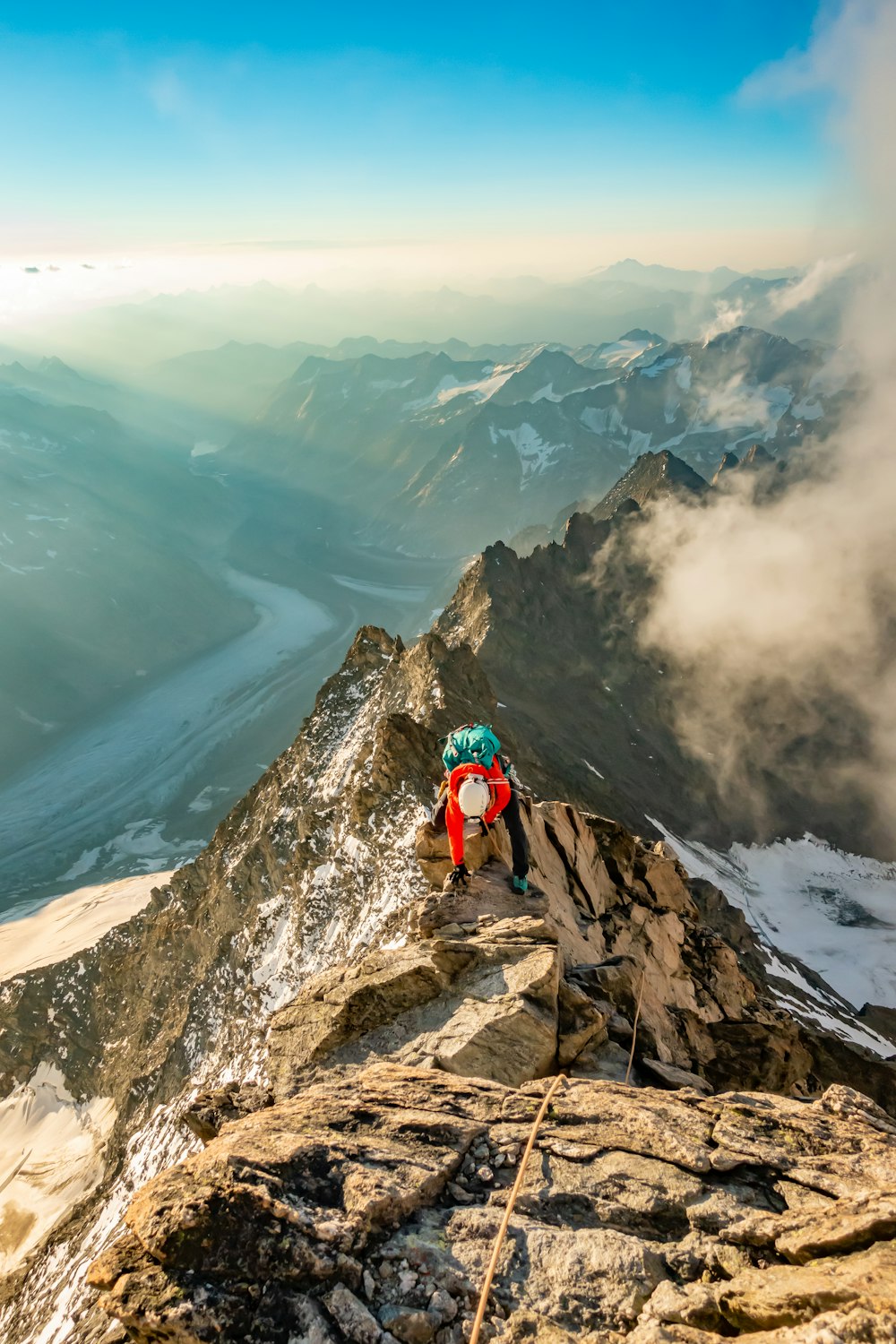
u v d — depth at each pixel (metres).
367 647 57.19
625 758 103.75
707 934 15.95
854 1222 4.27
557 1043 7.57
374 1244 4.80
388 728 34.06
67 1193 44.12
